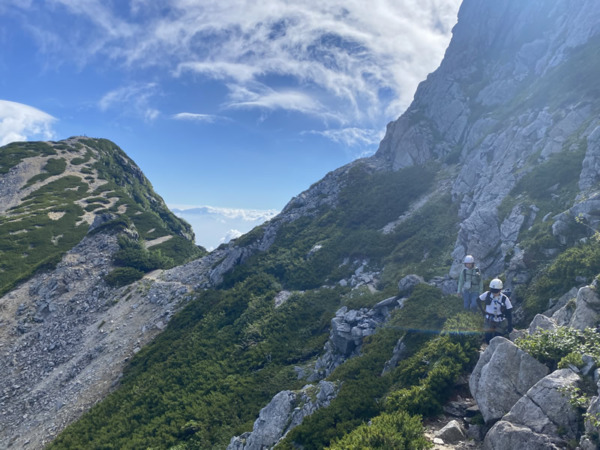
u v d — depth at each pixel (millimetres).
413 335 20453
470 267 15680
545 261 18500
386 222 45000
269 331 35344
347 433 13703
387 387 16391
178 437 27016
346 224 48250
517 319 16453
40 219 89000
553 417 8852
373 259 39156
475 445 10062
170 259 68000
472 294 15414
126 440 28047
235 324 38125
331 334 29047
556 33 47344
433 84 60562
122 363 39406
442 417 11836
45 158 119438
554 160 26625
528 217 23922
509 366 10672
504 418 9586
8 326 51344
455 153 48375
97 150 132625
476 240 25516
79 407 35094
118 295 53656
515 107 41094
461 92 54719
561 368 9852
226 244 61094
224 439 25344
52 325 50656
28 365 44844
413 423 11016
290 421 20281
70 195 103375
